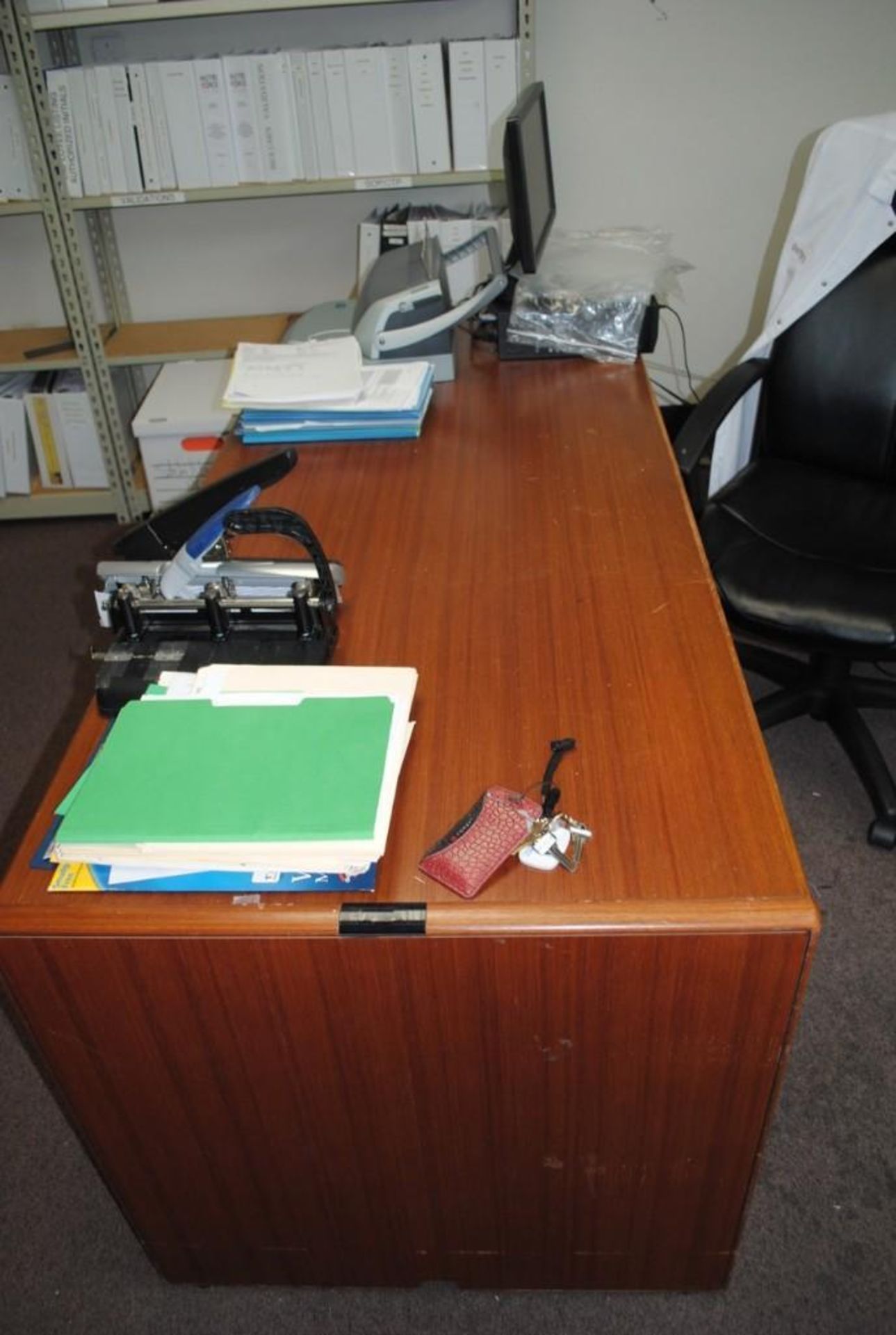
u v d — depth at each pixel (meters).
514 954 0.91
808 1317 1.29
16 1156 1.53
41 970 0.95
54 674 2.48
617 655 1.19
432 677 1.17
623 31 2.59
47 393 2.91
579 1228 1.20
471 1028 0.98
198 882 0.93
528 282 1.99
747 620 1.76
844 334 1.94
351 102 2.46
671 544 1.40
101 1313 1.34
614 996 0.93
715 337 3.03
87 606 2.72
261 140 2.52
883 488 1.99
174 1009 0.98
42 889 0.95
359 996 0.96
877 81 2.62
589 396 1.86
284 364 1.82
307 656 1.18
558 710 1.11
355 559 1.41
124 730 1.04
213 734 1.03
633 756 1.05
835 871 1.88
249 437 1.76
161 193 2.57
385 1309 1.32
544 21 2.59
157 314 3.09
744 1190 1.12
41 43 2.68
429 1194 1.16
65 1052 1.03
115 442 2.93
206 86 2.45
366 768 0.97
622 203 2.84
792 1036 0.96
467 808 1.00
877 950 1.73
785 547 1.83
